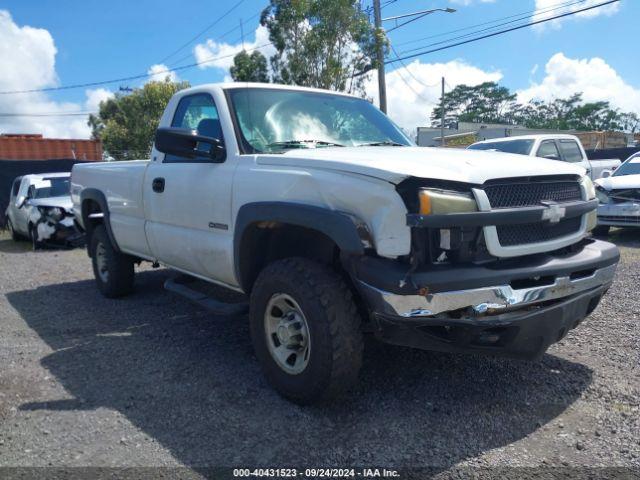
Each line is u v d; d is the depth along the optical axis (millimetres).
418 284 2824
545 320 3162
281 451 2982
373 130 4727
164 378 4012
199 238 4336
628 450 2920
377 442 3051
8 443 3150
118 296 6434
